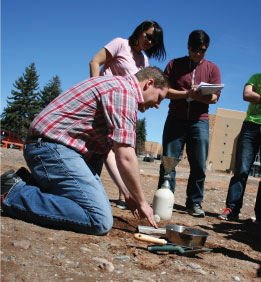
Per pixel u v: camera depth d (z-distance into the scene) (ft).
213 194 22.50
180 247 7.37
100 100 7.81
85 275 5.35
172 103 13.99
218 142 130.72
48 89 167.63
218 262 7.23
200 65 13.65
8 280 4.76
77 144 8.12
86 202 7.97
